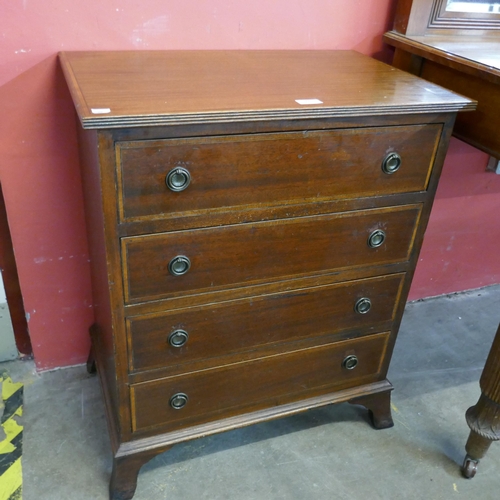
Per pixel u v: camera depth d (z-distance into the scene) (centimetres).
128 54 129
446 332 205
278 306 127
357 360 147
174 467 147
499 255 224
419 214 127
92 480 141
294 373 142
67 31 126
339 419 164
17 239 148
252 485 143
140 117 90
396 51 150
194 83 111
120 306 111
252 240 114
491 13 155
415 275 214
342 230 121
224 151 100
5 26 120
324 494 142
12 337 170
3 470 142
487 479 150
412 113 109
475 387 180
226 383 134
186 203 104
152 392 127
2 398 163
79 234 154
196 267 112
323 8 144
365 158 113
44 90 131
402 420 166
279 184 109
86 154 118
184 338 120
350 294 134
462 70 125
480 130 126
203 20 135
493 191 201
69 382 170
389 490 144
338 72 128
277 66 129
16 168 138
